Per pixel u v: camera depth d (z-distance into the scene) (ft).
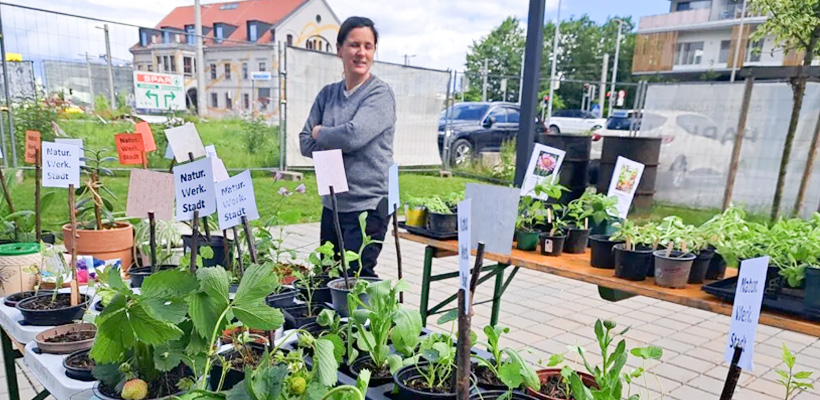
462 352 3.21
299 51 26.71
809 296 5.05
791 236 6.05
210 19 119.96
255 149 29.53
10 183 9.12
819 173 18.81
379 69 30.63
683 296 5.68
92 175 8.07
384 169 8.49
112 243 7.26
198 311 3.32
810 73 14.17
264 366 3.59
